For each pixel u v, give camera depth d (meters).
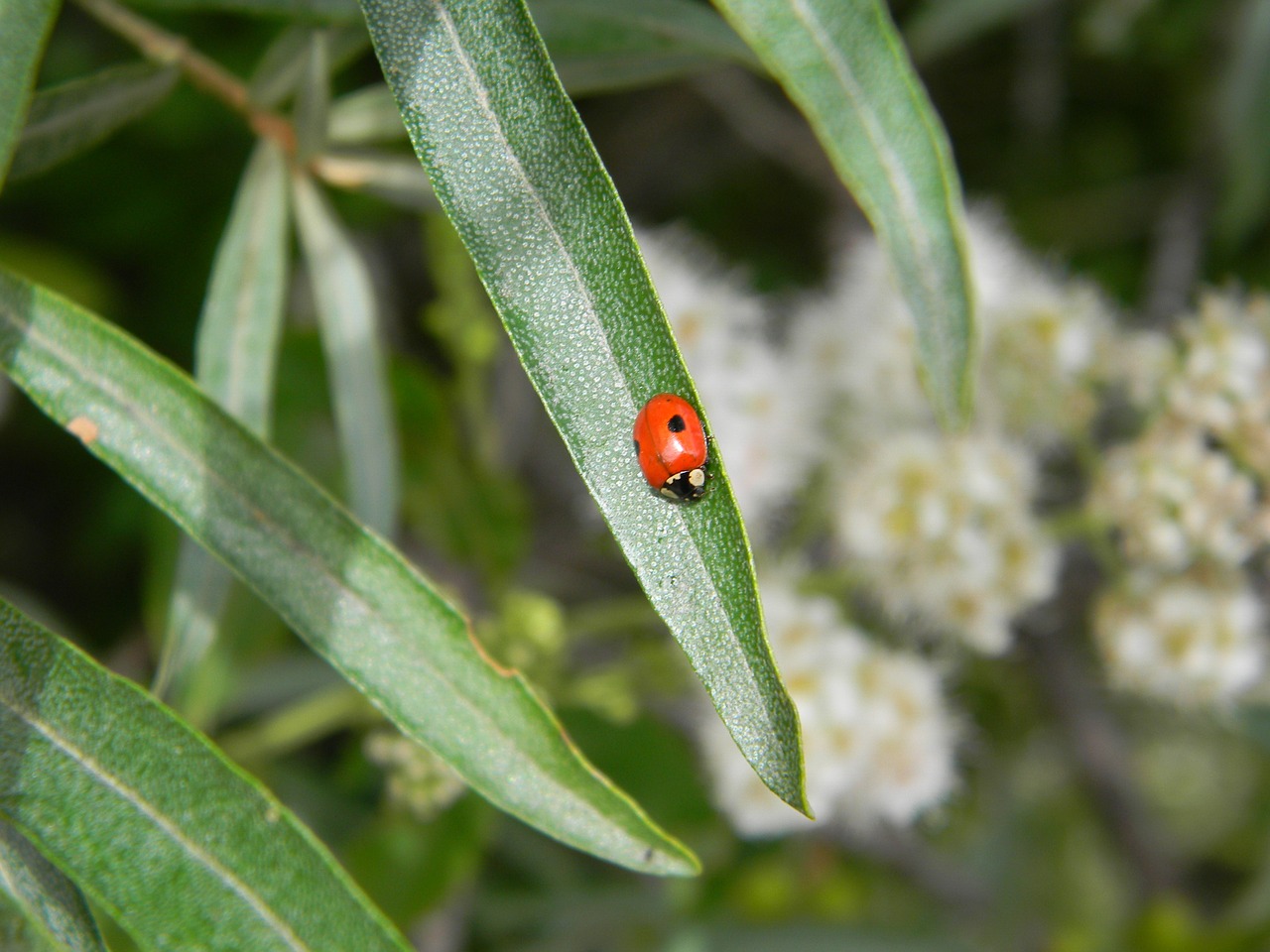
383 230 0.26
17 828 0.09
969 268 0.11
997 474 0.17
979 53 0.25
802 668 0.16
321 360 0.18
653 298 0.09
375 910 0.10
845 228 0.25
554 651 0.17
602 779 0.10
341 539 0.10
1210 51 0.23
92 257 0.22
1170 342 0.17
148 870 0.09
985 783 0.24
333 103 0.13
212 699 0.15
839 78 0.11
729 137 0.27
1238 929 0.22
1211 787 0.28
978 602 0.17
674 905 0.20
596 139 0.26
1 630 0.09
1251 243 0.24
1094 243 0.26
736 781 0.16
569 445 0.09
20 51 0.09
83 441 0.10
